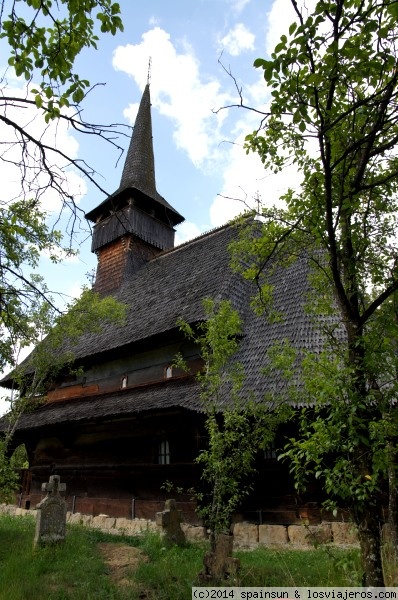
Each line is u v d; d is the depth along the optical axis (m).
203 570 6.72
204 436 10.57
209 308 8.48
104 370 16.84
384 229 5.39
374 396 3.96
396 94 3.67
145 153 25.05
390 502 6.11
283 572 6.72
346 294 4.53
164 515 9.32
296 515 9.88
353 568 4.01
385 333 4.56
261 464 10.60
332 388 3.98
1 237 6.80
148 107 27.08
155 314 16.03
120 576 7.07
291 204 5.52
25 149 4.69
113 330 17.25
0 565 7.33
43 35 4.36
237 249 6.73
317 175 4.92
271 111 3.89
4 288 6.11
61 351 18.41
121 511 13.07
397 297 4.38
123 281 21.33
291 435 10.25
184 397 11.20
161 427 12.48
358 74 3.82
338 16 3.46
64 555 7.93
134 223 22.19
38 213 8.60
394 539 5.88
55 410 16.48
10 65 4.45
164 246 23.55
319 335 11.13
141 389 14.30
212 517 7.16
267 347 11.85
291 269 14.36
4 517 14.69
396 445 4.20
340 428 3.91
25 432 16.03
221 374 8.95
